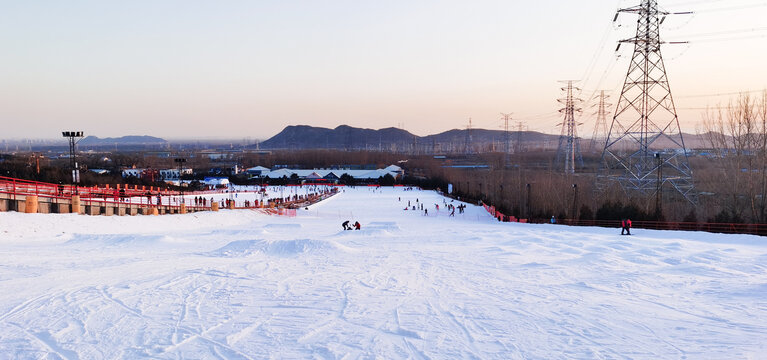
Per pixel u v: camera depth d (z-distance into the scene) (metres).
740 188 50.72
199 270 18.34
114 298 13.32
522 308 12.53
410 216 65.44
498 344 9.59
